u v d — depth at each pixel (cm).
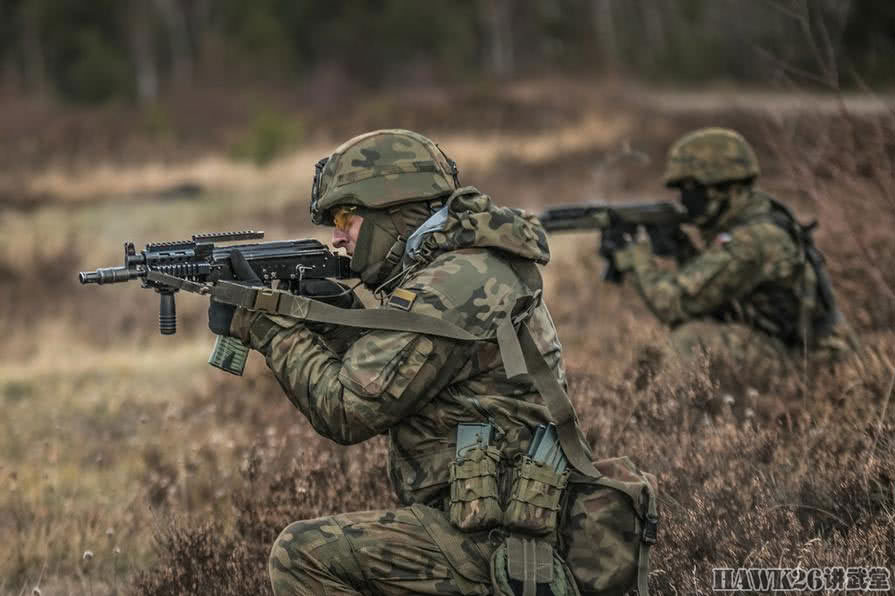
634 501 579
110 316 2214
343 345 606
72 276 2739
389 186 592
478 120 6028
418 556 561
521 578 543
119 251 3195
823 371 941
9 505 1014
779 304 1022
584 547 568
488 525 555
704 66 8125
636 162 3256
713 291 1030
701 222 1087
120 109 8425
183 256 592
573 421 575
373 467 812
